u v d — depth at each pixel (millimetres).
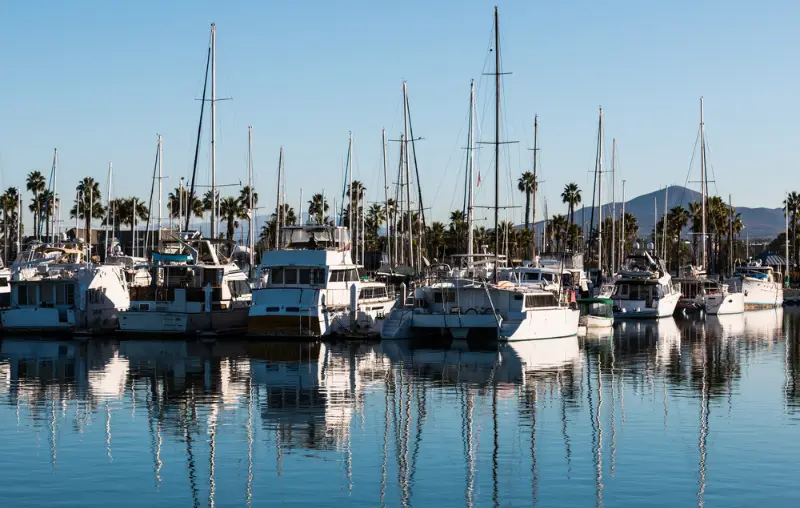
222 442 27406
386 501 21969
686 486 22984
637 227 168250
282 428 29391
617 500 21969
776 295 100062
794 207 158375
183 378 39219
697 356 48594
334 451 26500
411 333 54719
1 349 49844
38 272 57125
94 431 28750
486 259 60906
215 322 55500
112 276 58156
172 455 25875
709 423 30234
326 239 58031
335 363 44156
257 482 23359
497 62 58625
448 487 23094
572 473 24234
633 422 30422
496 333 53281
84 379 38844
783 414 31703
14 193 131375
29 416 30984
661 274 79812
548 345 52969
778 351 51281
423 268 76562
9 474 23859
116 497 22047
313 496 22297
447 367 43000
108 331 57281
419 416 31375
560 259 83625
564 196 160125
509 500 22031
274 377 39594
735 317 81125
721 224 144000
